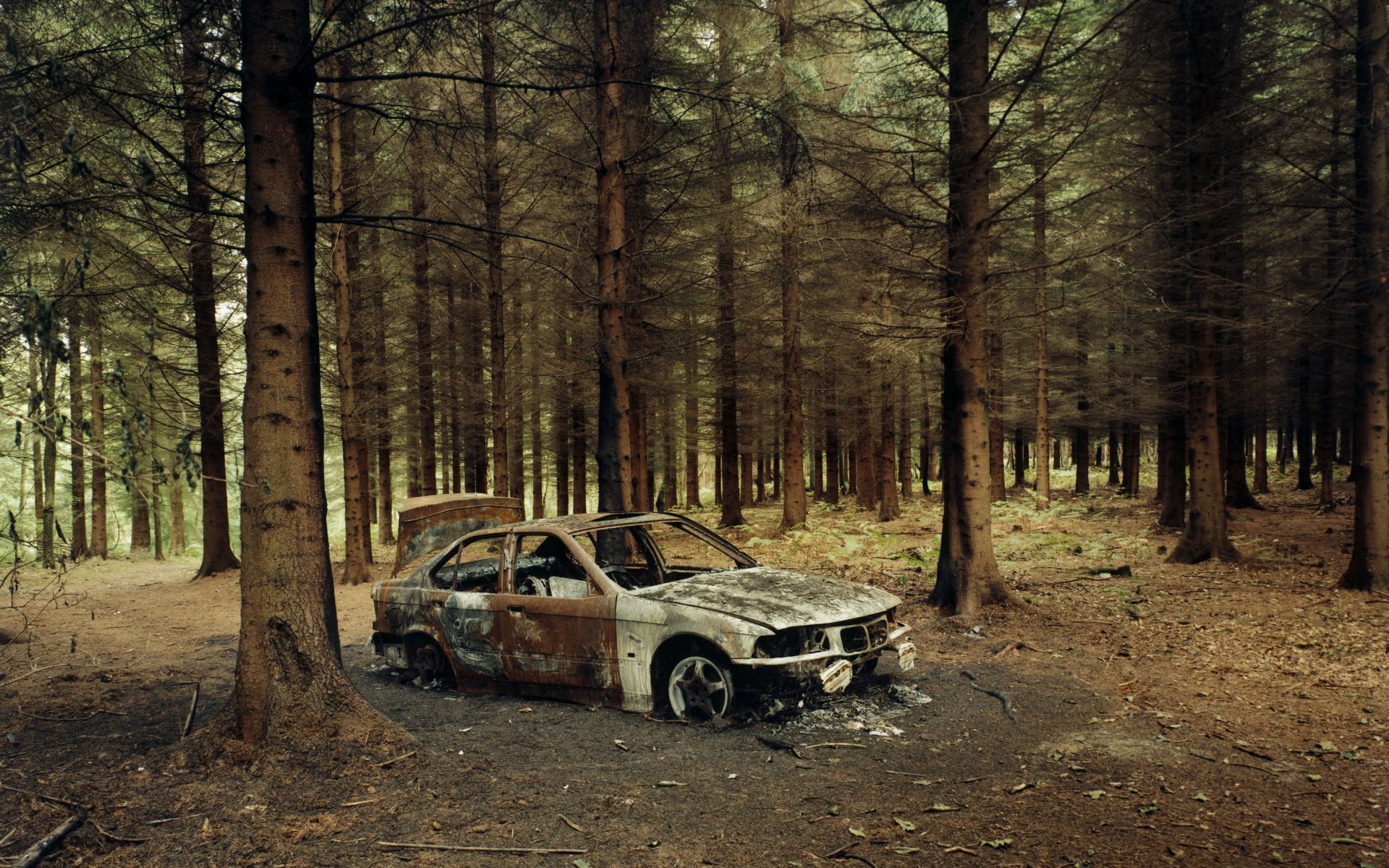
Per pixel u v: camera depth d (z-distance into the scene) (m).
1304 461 27.12
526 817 4.01
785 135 6.89
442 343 19.78
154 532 30.56
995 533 18.56
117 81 6.04
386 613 7.27
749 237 17.03
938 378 25.64
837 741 5.14
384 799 4.19
